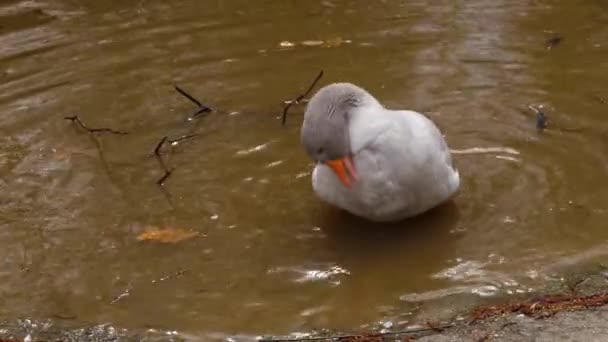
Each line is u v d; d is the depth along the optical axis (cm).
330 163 849
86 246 934
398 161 858
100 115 1190
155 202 1002
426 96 1193
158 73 1295
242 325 807
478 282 845
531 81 1227
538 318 777
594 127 1105
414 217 942
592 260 864
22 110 1204
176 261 905
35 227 966
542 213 944
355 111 853
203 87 1253
